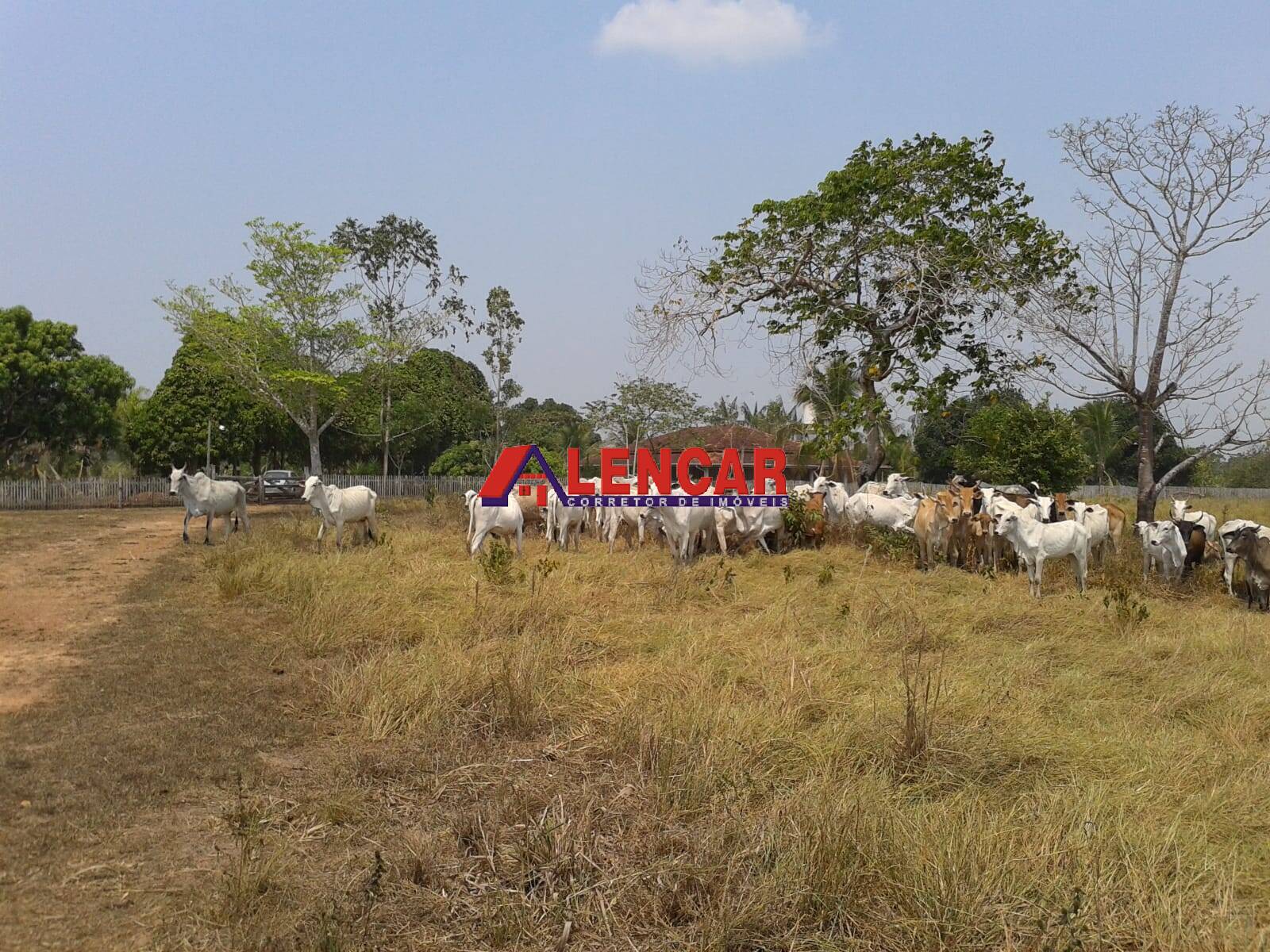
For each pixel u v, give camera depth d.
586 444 41.28
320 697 7.40
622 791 5.51
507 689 7.16
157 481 34.25
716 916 4.14
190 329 31.52
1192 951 3.89
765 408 33.66
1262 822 5.21
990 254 16.39
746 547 16.64
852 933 4.14
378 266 38.41
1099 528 15.34
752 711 6.64
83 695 7.38
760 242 17.45
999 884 4.26
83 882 4.45
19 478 38.34
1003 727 6.57
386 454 40.16
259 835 4.92
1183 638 9.51
